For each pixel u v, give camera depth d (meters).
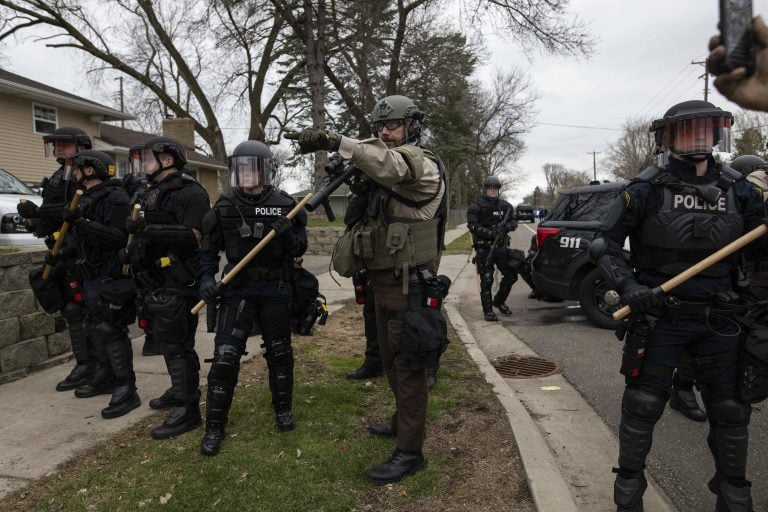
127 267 3.56
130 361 3.71
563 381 4.66
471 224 7.05
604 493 2.75
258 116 25.58
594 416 3.85
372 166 2.41
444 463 2.93
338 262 2.88
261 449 3.06
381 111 2.92
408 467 2.77
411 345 2.62
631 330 2.38
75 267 3.72
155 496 2.61
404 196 2.68
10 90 16.95
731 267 2.43
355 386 4.11
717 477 2.44
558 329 6.61
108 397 3.95
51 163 19.12
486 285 7.12
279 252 3.18
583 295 6.54
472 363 4.77
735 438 2.32
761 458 3.15
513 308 8.12
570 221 6.75
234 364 3.10
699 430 3.56
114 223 3.62
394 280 2.74
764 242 2.39
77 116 20.19
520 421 3.40
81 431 3.36
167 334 3.25
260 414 3.55
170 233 3.22
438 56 19.88
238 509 2.48
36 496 2.65
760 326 2.25
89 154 3.68
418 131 2.99
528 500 2.58
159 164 3.39
